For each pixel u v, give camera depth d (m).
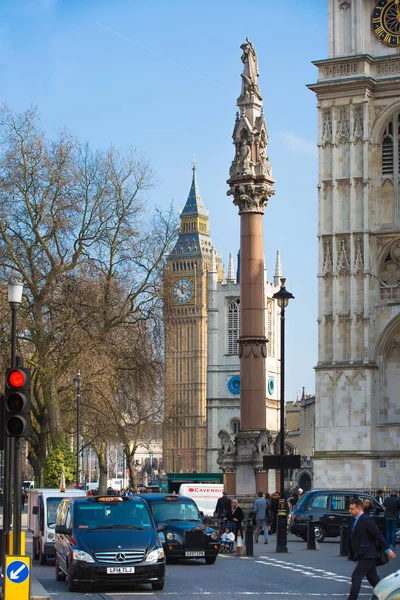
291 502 92.44
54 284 74.88
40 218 75.06
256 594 33.09
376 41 104.50
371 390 101.25
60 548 37.12
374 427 101.62
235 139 65.69
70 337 74.56
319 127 104.25
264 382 64.88
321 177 104.12
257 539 59.84
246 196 65.00
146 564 33.72
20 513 32.53
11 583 27.31
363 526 28.67
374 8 104.56
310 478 183.88
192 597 32.25
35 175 75.50
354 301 102.06
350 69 103.38
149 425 120.88
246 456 63.91
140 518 36.06
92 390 78.69
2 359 72.31
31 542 64.75
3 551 34.19
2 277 73.94
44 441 80.88
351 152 103.12
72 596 32.72
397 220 103.00
